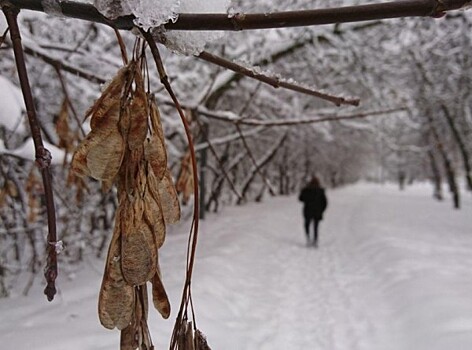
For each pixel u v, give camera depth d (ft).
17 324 12.91
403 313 16.65
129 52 16.92
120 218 2.93
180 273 19.27
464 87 47.19
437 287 17.89
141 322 2.99
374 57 31.76
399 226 40.45
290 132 45.14
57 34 15.83
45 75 17.81
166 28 3.12
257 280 22.09
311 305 19.34
